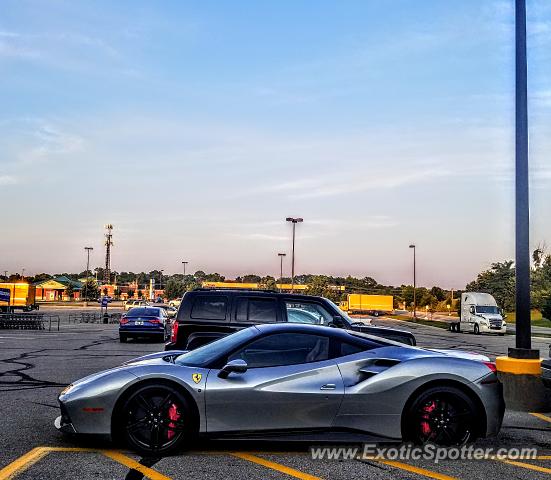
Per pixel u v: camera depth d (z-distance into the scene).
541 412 8.53
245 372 5.85
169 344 9.94
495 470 5.41
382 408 5.86
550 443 6.51
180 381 5.71
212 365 5.96
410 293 118.81
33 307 60.50
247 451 5.89
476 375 6.01
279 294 10.02
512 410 8.62
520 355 8.78
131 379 5.71
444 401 5.98
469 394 6.00
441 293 130.38
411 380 5.92
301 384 5.82
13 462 5.29
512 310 81.69
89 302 106.44
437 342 28.64
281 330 6.20
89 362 14.38
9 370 12.57
